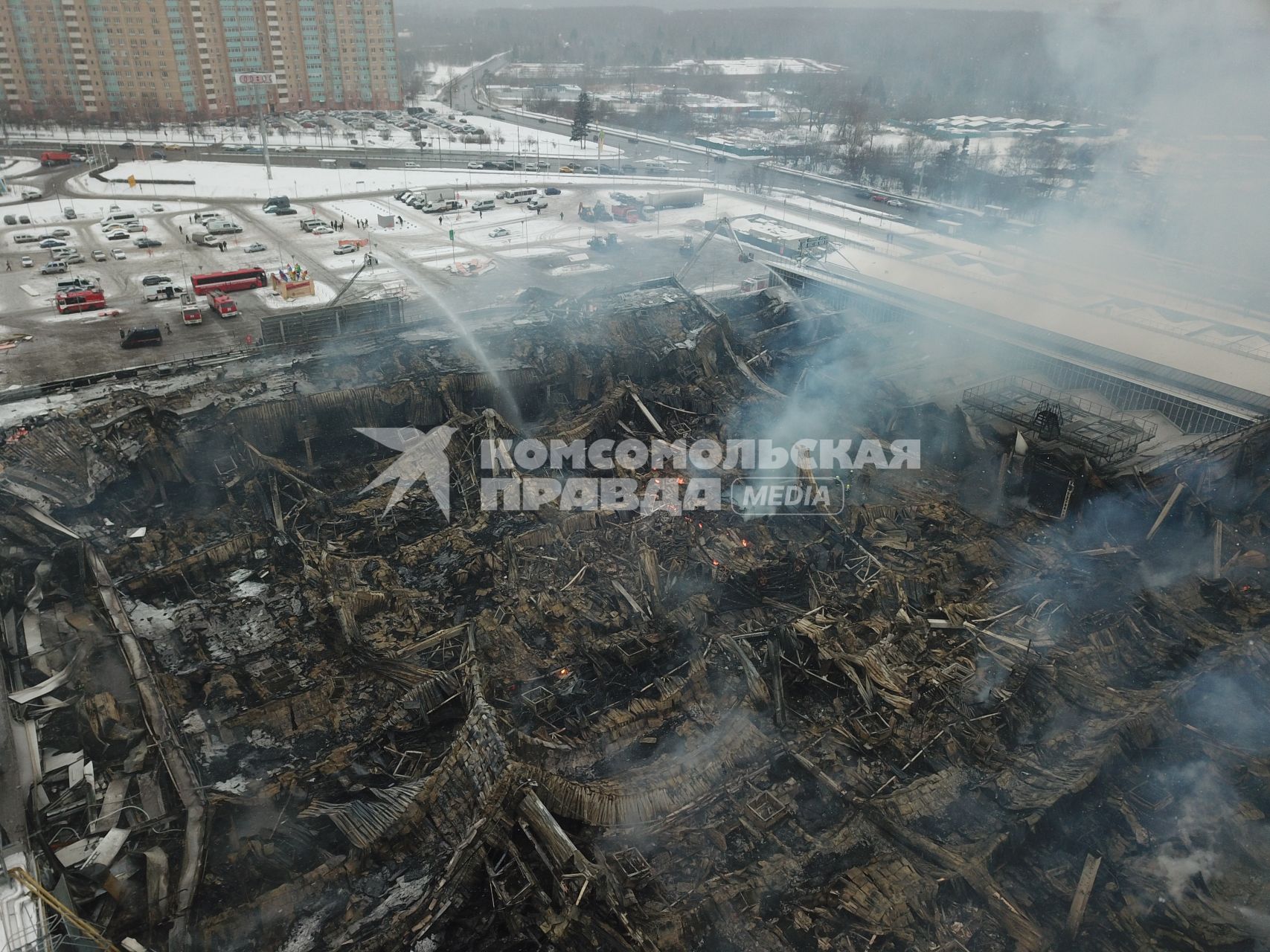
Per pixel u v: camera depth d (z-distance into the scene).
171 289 95.62
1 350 79.62
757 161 190.62
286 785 35.69
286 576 49.31
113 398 58.88
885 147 197.75
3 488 50.22
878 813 34.91
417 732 39.16
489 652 43.12
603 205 143.12
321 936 29.38
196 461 57.03
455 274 105.94
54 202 137.50
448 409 64.69
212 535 52.00
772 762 37.84
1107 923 31.62
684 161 193.75
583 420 64.31
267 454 60.38
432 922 29.47
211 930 28.70
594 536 52.41
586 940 28.94
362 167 173.00
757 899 31.62
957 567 51.78
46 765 34.12
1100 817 36.00
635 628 45.22
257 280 98.25
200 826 31.88
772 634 43.62
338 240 120.50
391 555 51.06
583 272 108.12
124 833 31.53
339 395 62.28
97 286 98.00
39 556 46.25
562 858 30.77
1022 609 47.72
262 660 43.06
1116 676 43.84
